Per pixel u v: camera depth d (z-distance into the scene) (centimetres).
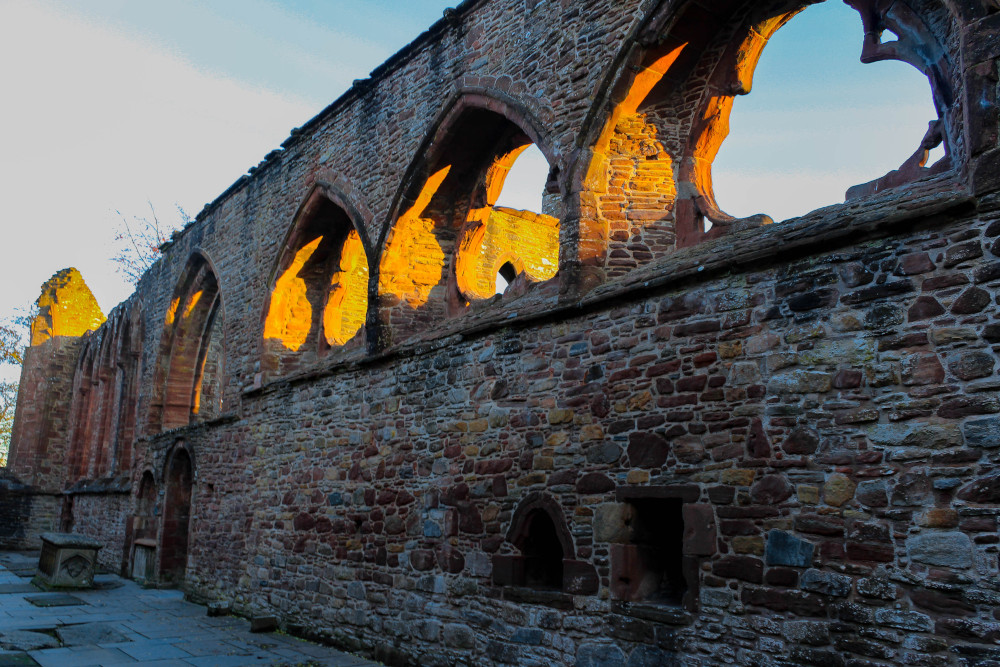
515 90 949
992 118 548
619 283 777
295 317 1412
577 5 887
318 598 1088
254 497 1303
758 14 792
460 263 1114
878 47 686
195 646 995
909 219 572
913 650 520
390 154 1156
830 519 576
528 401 828
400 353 1025
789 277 637
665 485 684
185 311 1895
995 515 502
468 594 852
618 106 831
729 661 611
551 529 822
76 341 2902
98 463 2383
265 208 1488
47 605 1309
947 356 543
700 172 825
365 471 1050
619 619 692
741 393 647
